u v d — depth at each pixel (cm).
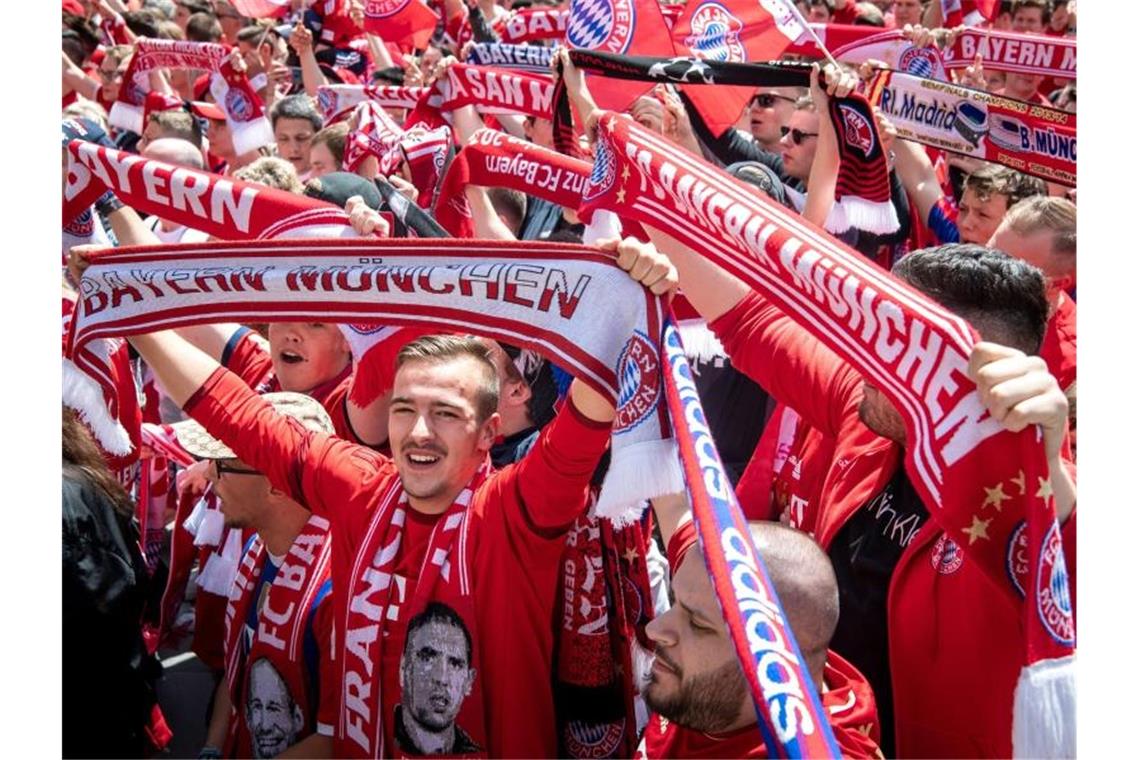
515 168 429
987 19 796
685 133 485
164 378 278
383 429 331
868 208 392
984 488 200
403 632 252
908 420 209
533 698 251
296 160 664
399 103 689
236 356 368
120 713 286
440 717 247
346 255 250
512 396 324
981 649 226
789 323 280
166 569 423
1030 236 360
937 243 502
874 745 210
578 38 480
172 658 447
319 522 288
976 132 464
